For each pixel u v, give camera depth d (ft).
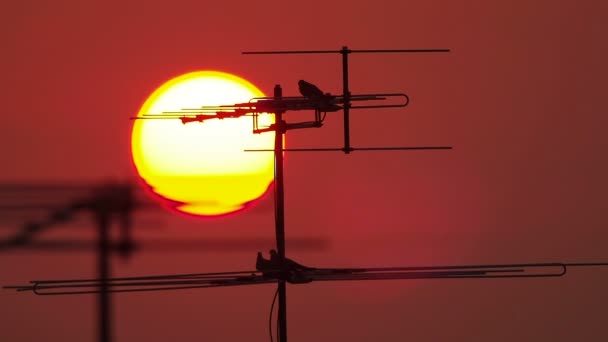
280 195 69.41
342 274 66.44
